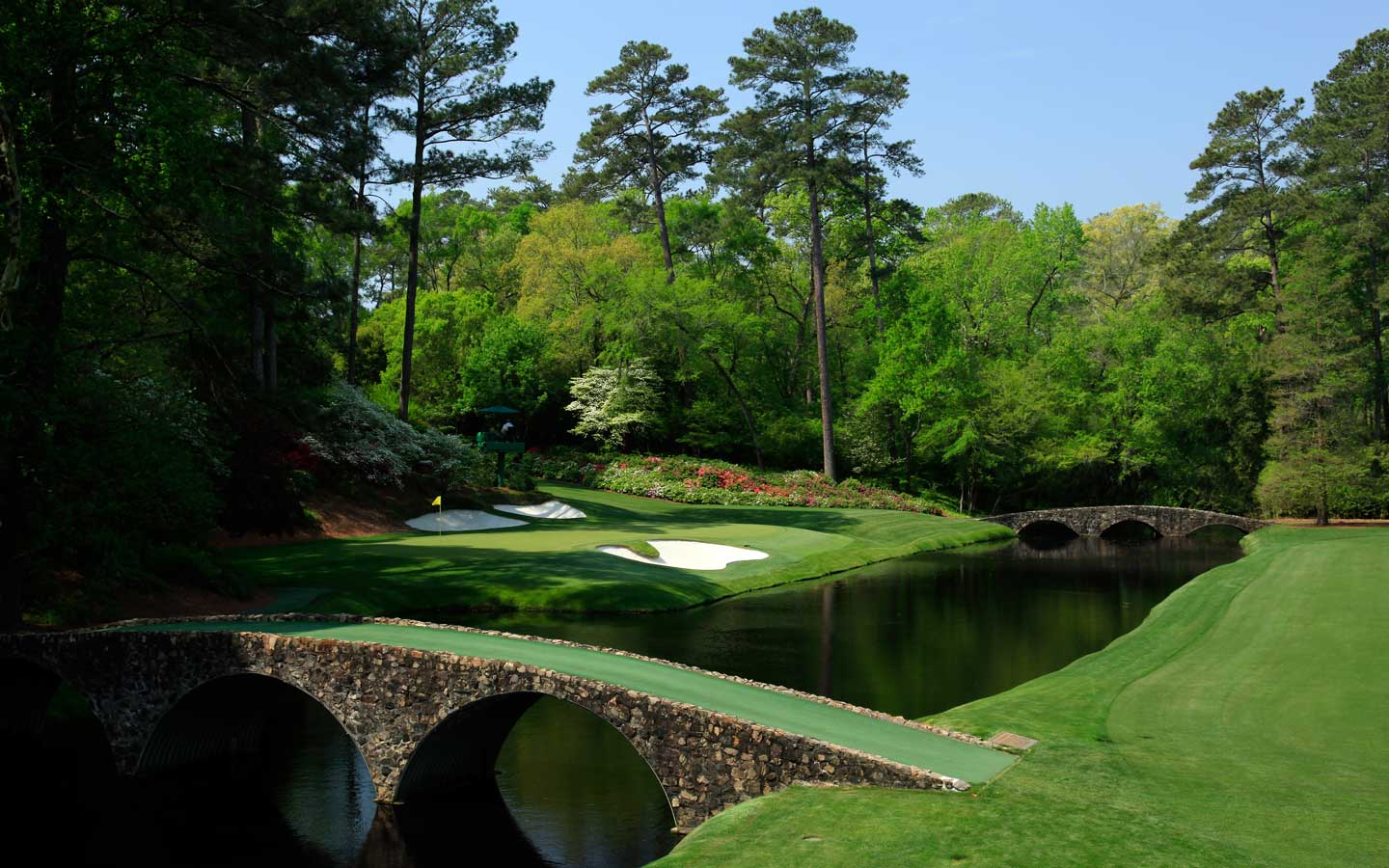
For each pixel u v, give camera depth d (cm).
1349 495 4816
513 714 1434
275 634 1423
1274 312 5353
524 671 1249
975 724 1487
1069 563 4022
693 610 2761
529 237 6200
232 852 1187
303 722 1716
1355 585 2719
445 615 2417
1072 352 6044
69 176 1795
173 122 1831
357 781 1421
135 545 2003
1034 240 6550
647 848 1177
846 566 3812
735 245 6209
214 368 2822
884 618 2716
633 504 4819
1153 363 5678
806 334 6538
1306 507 5088
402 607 2417
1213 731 1449
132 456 1800
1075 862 888
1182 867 882
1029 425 5616
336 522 3347
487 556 3008
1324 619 2289
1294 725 1468
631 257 6125
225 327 2486
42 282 1767
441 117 3959
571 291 6103
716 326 5672
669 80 6041
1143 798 1096
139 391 2156
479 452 4406
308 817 1281
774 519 4656
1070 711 1602
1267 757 1300
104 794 1384
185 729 1488
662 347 5956
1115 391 5925
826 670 2081
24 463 1662
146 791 1396
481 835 1218
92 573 1881
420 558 2884
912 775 1093
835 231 6525
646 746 1187
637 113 6119
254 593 2222
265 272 2200
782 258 6562
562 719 1727
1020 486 6072
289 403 2947
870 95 5272
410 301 4078
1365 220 4731
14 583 1662
